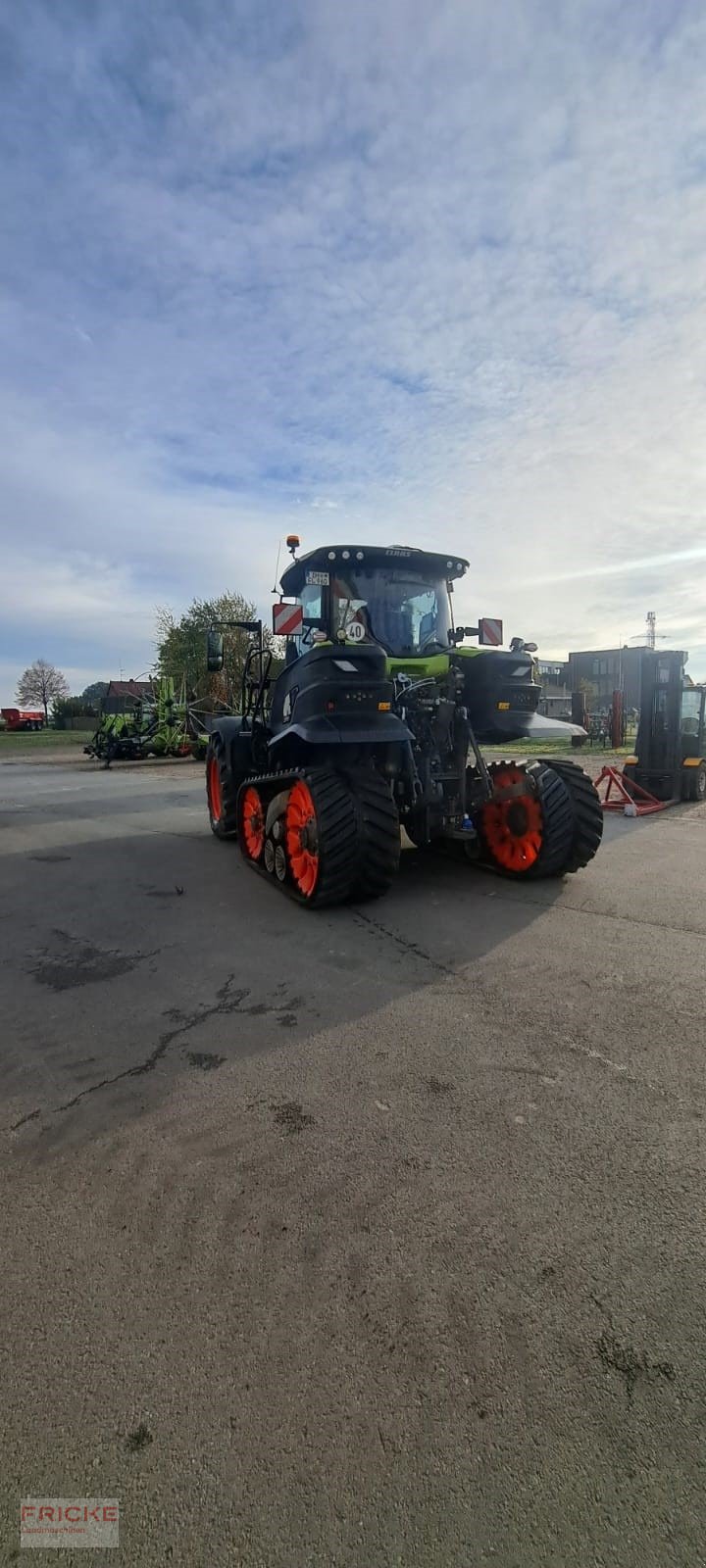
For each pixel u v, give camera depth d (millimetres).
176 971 3904
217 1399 1509
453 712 5211
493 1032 3078
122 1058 2941
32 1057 2965
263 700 6672
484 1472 1360
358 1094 2627
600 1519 1281
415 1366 1573
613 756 18172
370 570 5633
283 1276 1821
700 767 11312
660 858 6562
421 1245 1911
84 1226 2010
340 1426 1448
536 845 5473
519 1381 1535
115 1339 1656
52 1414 1488
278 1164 2246
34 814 10117
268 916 4891
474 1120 2447
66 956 4199
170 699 21328
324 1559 1232
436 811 5203
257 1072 2799
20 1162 2287
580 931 4387
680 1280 1785
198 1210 2057
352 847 4664
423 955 4035
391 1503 1314
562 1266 1832
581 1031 3068
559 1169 2191
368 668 4652
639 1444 1406
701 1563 1215
